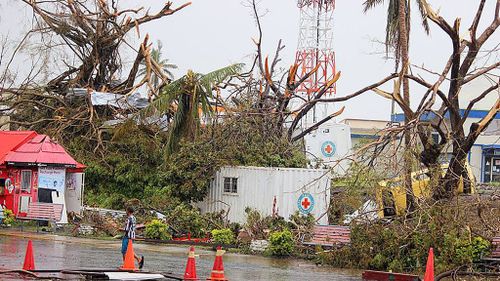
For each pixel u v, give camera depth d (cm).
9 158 3009
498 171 5484
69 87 4031
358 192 2478
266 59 3469
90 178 3559
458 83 2622
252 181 3027
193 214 2906
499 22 2664
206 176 3105
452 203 2298
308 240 2570
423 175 2605
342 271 2208
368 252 2294
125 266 1811
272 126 3381
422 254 2223
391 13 3616
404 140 2788
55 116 3825
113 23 4034
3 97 4150
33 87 4041
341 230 2516
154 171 3453
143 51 3950
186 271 1736
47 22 4022
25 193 3003
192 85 3294
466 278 2073
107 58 4144
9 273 1662
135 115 3494
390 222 2409
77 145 3684
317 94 3641
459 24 2569
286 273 2075
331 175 2942
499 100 2548
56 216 2853
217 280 1733
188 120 3284
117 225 2880
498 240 2261
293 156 3350
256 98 3566
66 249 2364
